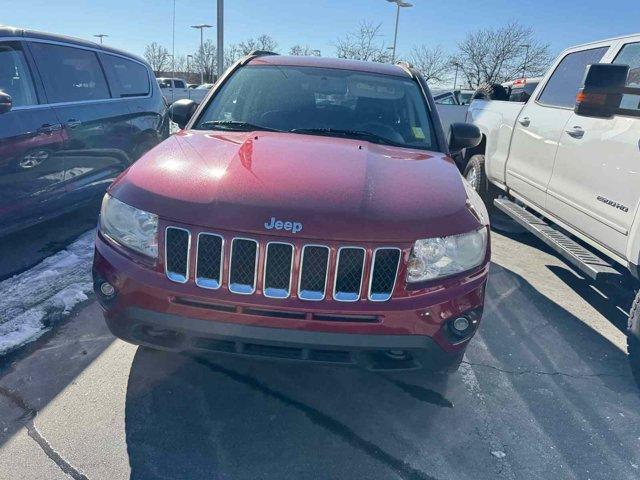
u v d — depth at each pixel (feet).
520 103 17.49
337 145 9.23
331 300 6.85
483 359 10.21
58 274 12.69
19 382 8.59
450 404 8.77
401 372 7.59
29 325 10.27
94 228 16.56
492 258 16.12
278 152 8.45
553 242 13.09
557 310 12.70
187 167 7.78
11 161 12.75
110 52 17.66
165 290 6.95
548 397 9.18
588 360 10.53
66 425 7.67
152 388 8.61
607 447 8.05
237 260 6.80
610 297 12.97
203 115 11.00
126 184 7.67
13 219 13.23
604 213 11.30
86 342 9.85
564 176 13.17
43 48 14.52
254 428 7.88
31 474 6.77
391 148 9.86
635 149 10.31
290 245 6.69
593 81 9.75
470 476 7.28
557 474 7.44
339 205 6.98
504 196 19.01
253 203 6.91
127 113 17.56
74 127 14.84
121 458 7.13
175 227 6.89
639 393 9.53
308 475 7.09
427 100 11.60
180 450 7.35
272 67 12.17
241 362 9.45
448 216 7.32
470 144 11.45
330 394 8.79
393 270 6.93
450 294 7.14
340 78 11.88
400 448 7.70
